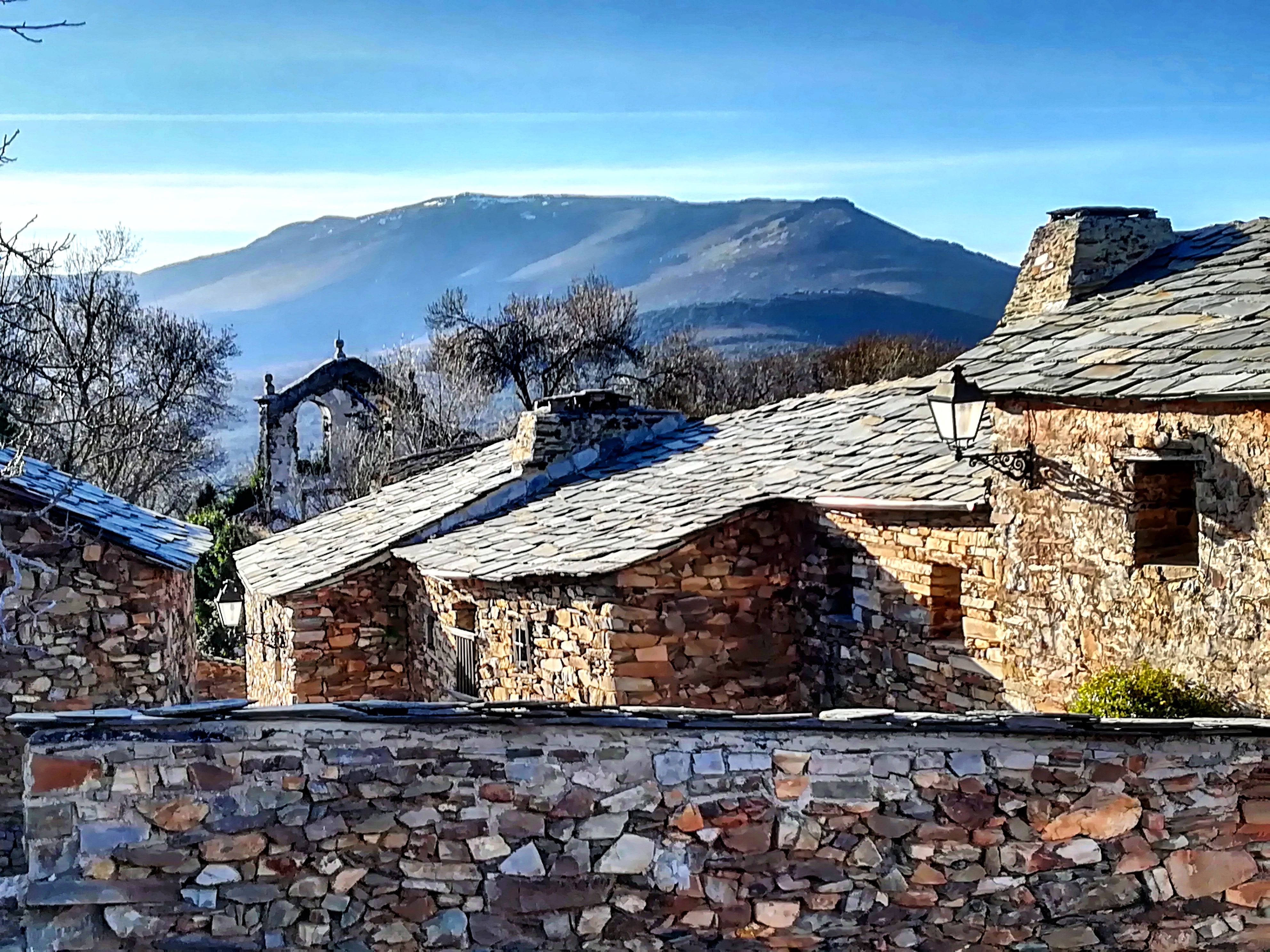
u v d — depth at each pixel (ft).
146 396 119.55
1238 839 18.76
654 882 17.97
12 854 41.57
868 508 36.04
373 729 17.98
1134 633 27.27
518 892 17.87
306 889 17.63
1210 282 31.12
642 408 58.90
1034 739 18.62
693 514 41.57
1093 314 32.53
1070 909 18.35
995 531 32.09
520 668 44.80
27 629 42.04
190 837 17.47
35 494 41.57
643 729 18.20
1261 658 24.04
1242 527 24.38
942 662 34.73
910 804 18.35
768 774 18.26
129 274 117.80
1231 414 24.48
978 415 30.81
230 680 74.64
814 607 41.09
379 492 70.90
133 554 43.14
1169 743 18.72
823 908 18.13
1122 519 27.50
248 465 150.61
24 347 77.71
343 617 53.62
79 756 17.39
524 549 45.29
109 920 17.28
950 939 18.22
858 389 51.67
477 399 130.82
